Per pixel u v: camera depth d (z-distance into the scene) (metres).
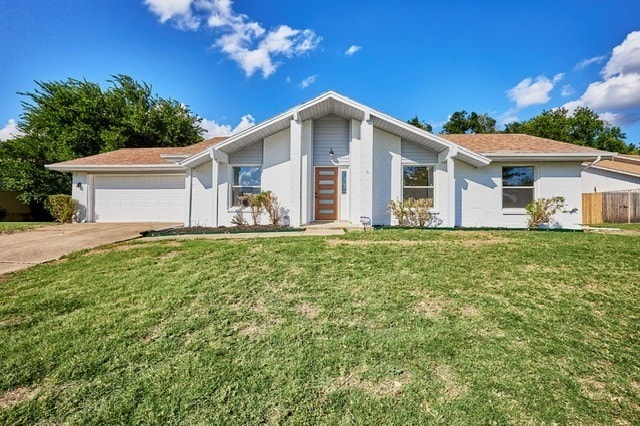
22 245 8.02
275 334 3.34
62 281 5.11
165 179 14.23
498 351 3.00
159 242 7.95
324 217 11.66
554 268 5.33
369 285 4.63
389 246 6.86
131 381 2.64
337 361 2.87
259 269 5.38
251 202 11.12
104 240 8.56
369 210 10.63
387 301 4.10
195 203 12.06
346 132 11.68
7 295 4.56
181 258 6.19
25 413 2.32
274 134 11.54
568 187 11.37
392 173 11.31
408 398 2.41
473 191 11.52
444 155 10.88
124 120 23.50
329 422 2.20
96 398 2.46
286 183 11.44
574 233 8.79
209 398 2.43
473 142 12.63
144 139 25.05
